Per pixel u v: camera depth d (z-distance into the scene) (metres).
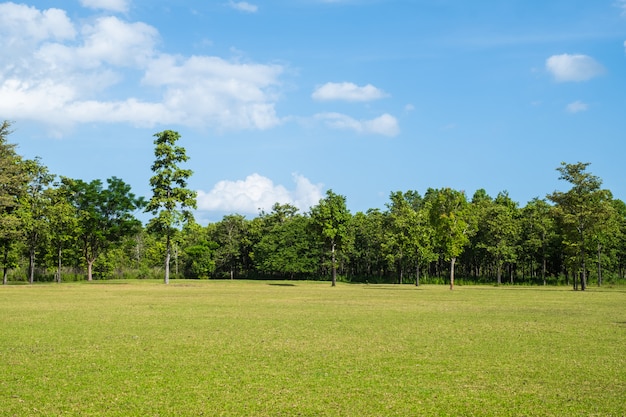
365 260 124.00
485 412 11.20
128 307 35.44
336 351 18.00
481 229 106.25
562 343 19.97
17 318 27.73
